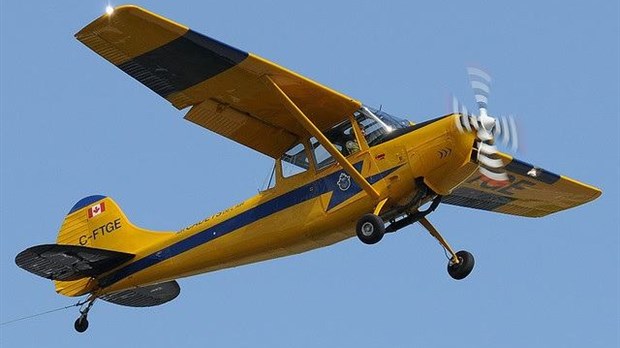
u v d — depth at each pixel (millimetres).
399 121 52781
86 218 65125
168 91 51156
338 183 51969
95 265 59844
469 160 49406
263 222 54531
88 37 46625
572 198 62594
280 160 54594
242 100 52000
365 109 52156
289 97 51781
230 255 56094
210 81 50531
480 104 49344
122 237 62938
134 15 45500
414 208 51531
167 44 47562
